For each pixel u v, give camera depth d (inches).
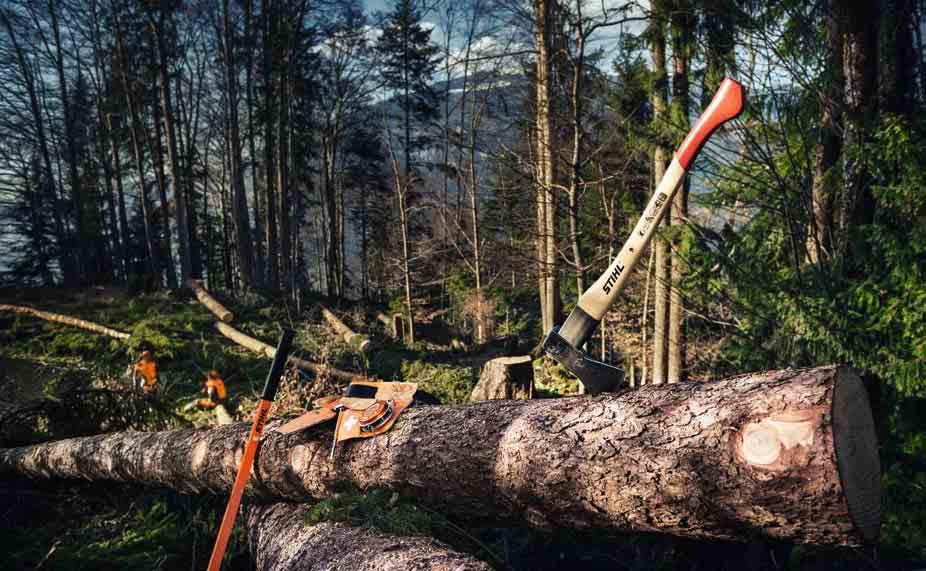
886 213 201.8
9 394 428.1
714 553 135.9
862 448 83.3
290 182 1182.9
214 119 1246.9
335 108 1188.5
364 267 1238.3
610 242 347.3
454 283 828.6
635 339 539.8
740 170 224.7
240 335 630.5
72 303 767.7
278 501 159.3
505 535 149.0
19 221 1240.2
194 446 173.9
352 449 136.3
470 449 117.6
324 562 111.3
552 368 518.6
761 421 84.4
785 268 236.2
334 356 579.8
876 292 189.5
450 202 757.3
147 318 663.8
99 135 1210.6
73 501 215.3
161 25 931.3
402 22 1108.5
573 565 147.7
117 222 1366.9
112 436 206.4
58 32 1068.5
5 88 1107.9
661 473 92.8
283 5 995.9
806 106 225.5
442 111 1143.6
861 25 207.3
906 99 202.4
